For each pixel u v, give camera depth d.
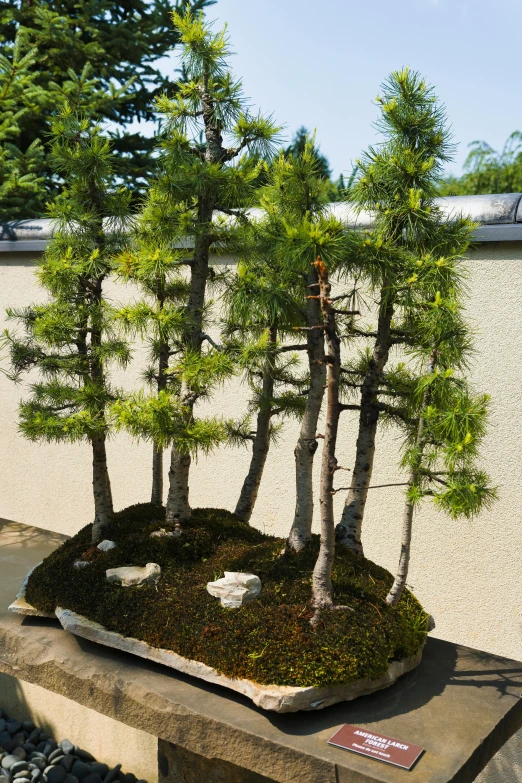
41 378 3.80
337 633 1.74
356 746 1.55
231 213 2.10
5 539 3.27
